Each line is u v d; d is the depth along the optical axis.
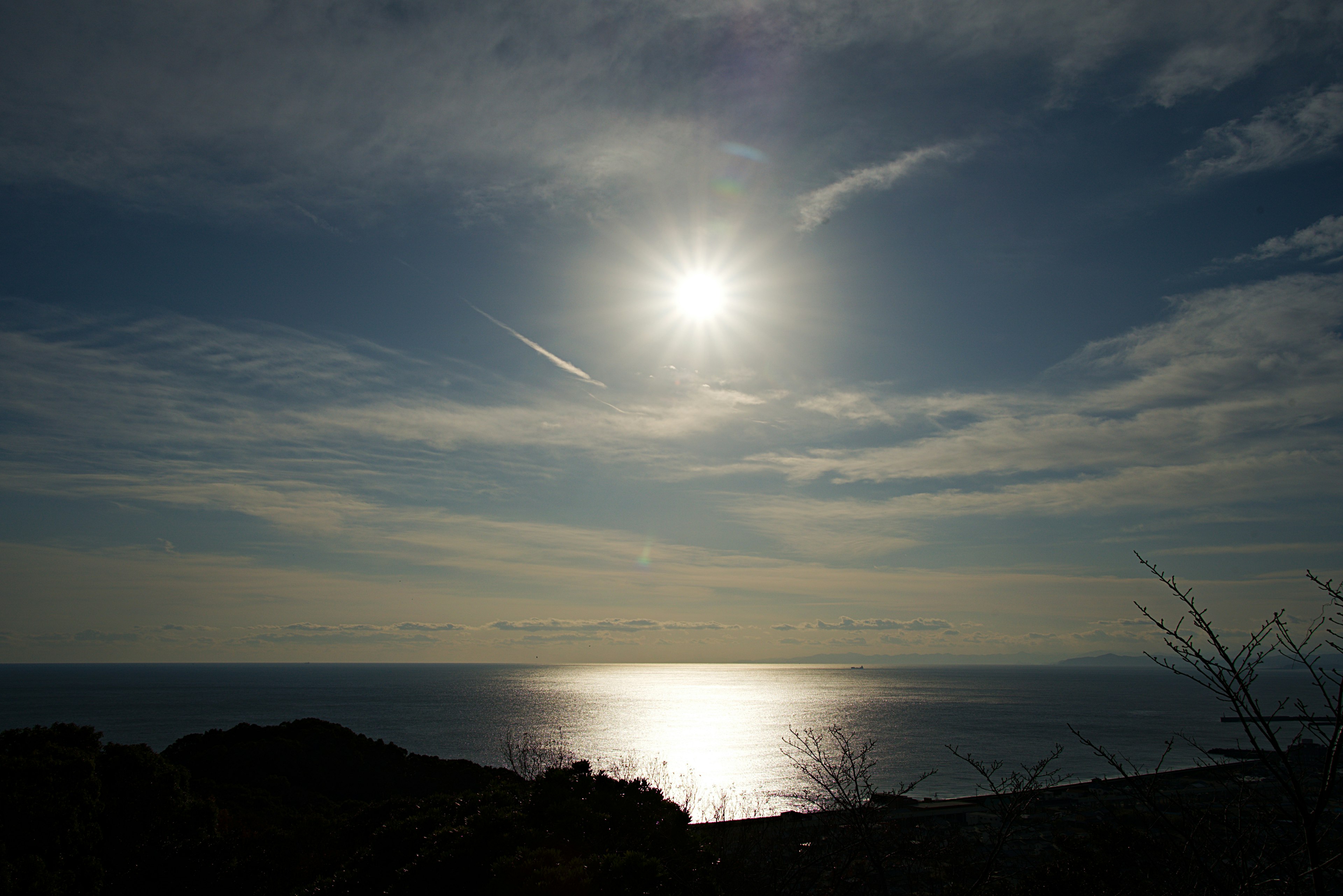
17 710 121.19
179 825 14.55
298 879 13.26
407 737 66.50
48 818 12.16
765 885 9.78
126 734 80.25
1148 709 132.88
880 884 9.30
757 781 31.59
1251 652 4.88
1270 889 5.19
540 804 10.91
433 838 10.23
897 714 117.06
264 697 161.38
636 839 10.43
